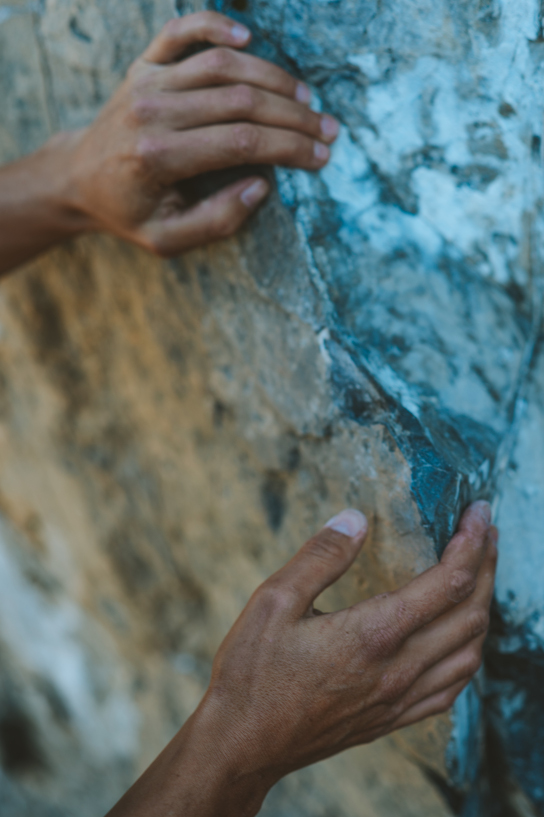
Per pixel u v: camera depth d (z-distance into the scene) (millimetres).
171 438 880
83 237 826
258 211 700
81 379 917
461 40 664
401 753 783
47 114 824
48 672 1231
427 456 666
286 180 689
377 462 685
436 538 660
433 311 715
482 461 679
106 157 697
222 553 903
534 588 703
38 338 917
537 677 727
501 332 718
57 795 1347
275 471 783
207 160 676
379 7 670
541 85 654
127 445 926
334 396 700
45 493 1034
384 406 681
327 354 696
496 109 672
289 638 625
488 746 763
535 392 709
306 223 691
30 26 787
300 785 929
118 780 1241
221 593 936
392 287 711
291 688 621
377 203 714
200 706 626
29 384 956
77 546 1046
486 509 665
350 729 637
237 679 624
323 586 642
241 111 666
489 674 732
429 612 626
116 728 1183
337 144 703
